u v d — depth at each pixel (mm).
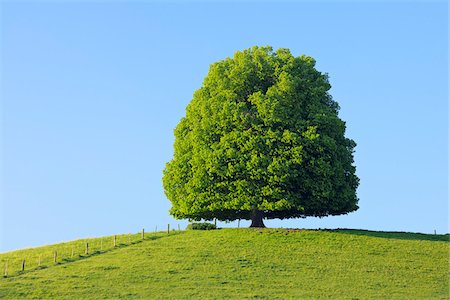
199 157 66375
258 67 69312
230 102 67250
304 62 70750
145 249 61531
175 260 57500
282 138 64750
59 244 68312
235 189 65188
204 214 69812
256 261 57219
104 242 66000
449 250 61219
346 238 63844
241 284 51406
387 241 63375
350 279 53125
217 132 67000
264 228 67000
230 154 64812
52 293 49500
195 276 53344
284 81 66750
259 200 64438
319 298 48156
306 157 64875
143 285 51156
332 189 65688
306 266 56062
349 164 69062
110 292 49500
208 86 70312
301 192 65812
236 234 65000
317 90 68188
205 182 65938
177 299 47469
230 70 69875
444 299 48562
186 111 71938
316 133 66188
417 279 53531
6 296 49000
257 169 64062
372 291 50250
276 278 53031
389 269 55781
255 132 65688
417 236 66312
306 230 66625
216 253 59344
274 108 65438
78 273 54562
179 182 68938
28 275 54750
